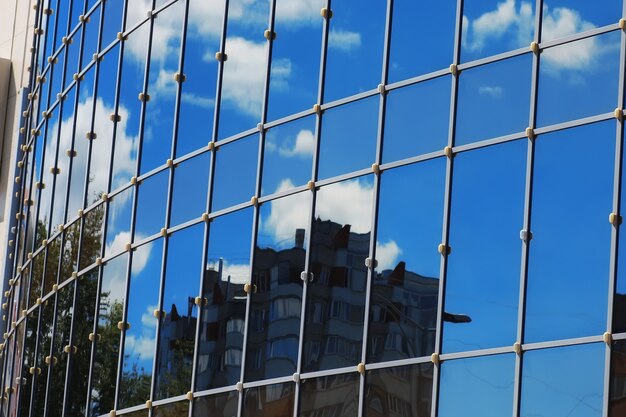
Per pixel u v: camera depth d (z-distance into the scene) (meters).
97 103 27.80
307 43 23.06
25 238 31.03
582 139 19.69
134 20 26.95
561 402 18.80
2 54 36.28
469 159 20.61
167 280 24.22
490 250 20.03
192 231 24.00
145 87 26.09
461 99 20.97
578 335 18.94
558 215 19.58
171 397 23.44
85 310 26.50
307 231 22.02
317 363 21.25
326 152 22.23
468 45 21.16
